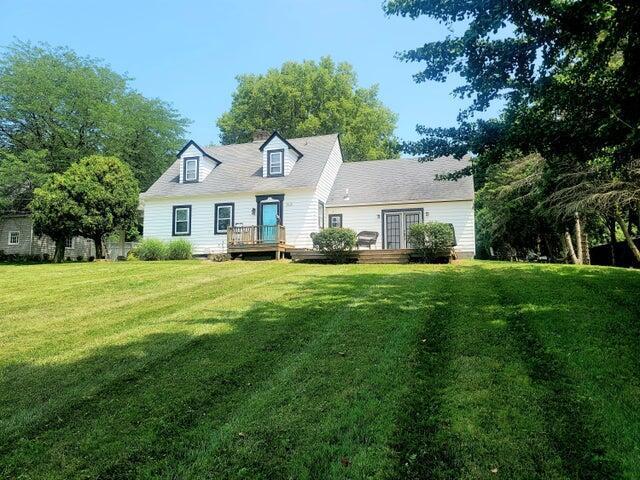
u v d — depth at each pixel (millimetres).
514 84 6777
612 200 14867
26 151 26578
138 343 6602
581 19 5648
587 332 5957
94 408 4629
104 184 21359
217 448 3824
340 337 6418
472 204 19281
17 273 14594
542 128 6387
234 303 9008
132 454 3809
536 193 16906
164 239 22078
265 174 21547
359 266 14484
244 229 19375
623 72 5988
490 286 9516
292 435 3951
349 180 22609
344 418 4148
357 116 38219
